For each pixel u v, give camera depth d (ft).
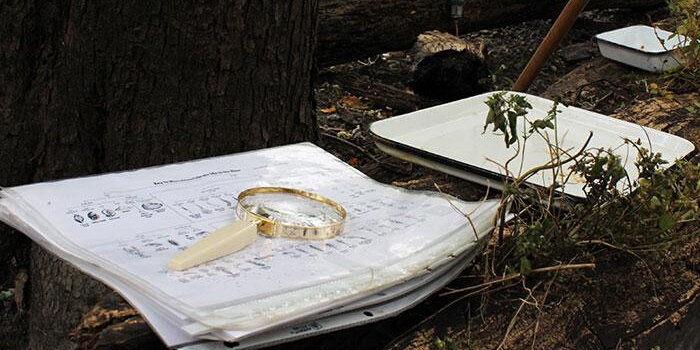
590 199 3.96
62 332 4.02
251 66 5.47
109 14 4.99
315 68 6.12
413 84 11.18
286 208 3.76
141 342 3.19
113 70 5.12
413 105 11.13
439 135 5.38
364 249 3.51
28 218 3.45
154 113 5.27
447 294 3.61
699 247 4.42
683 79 7.34
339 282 3.16
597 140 5.53
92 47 5.05
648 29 9.39
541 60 7.89
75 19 5.00
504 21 13.10
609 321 3.83
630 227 3.98
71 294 4.02
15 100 5.12
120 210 3.64
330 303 3.00
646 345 3.85
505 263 3.80
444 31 11.89
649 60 8.44
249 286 3.06
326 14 10.67
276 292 3.03
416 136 5.34
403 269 3.34
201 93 5.34
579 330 3.70
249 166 4.38
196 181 4.09
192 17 5.13
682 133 6.07
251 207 3.70
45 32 5.08
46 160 5.26
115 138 5.27
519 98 3.96
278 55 5.60
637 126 5.64
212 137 5.46
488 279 3.71
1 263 5.10
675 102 6.70
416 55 10.98
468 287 3.65
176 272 3.12
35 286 4.73
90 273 3.10
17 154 5.21
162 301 2.86
